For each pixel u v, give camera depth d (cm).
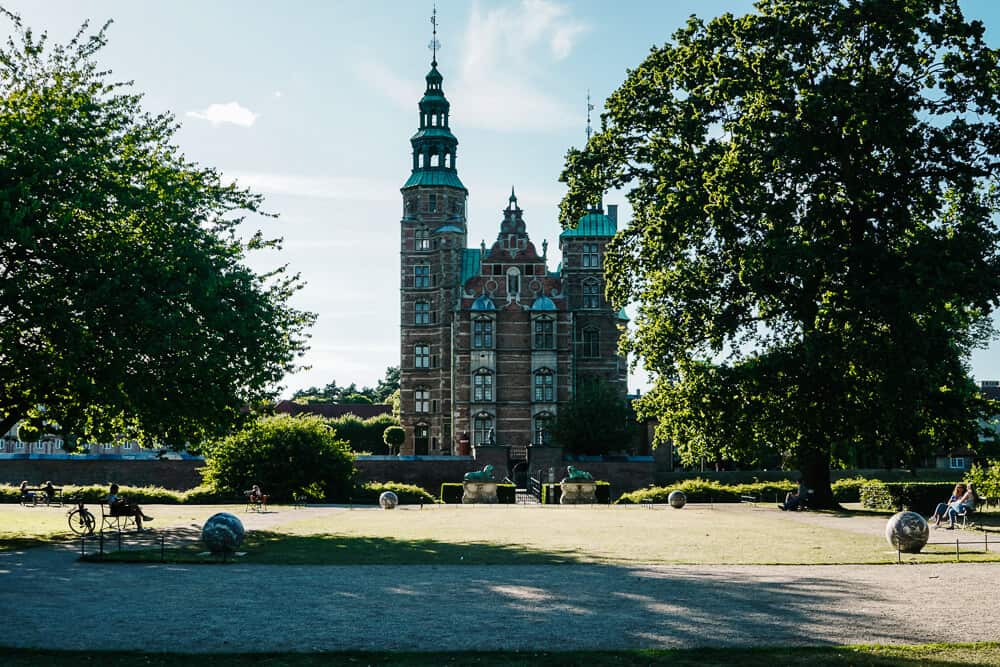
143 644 1194
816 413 3828
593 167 3947
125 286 2442
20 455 6112
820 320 3316
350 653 1138
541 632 1256
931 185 3394
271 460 5153
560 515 3891
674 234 3697
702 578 1773
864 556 2153
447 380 8262
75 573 1864
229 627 1301
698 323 4147
